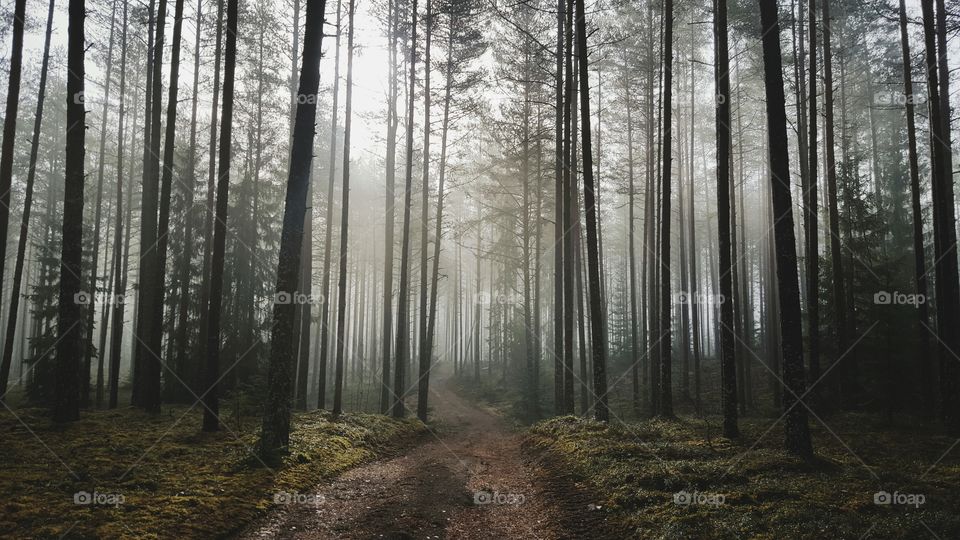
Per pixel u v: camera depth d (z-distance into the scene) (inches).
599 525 303.7
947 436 532.1
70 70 522.0
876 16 742.5
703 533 268.2
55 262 954.1
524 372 1194.6
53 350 832.9
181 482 336.8
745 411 842.8
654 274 949.8
